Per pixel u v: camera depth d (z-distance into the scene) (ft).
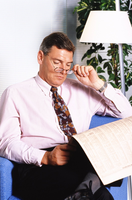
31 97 4.65
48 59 4.47
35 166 4.02
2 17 10.89
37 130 4.58
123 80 6.95
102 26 6.00
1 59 11.19
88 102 5.21
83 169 3.91
